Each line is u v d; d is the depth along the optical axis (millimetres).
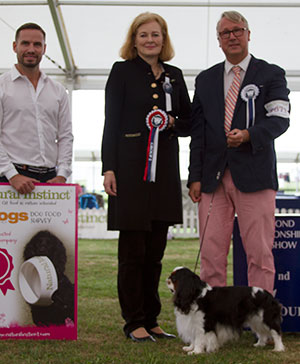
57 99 4414
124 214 4125
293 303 4562
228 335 3854
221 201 4227
